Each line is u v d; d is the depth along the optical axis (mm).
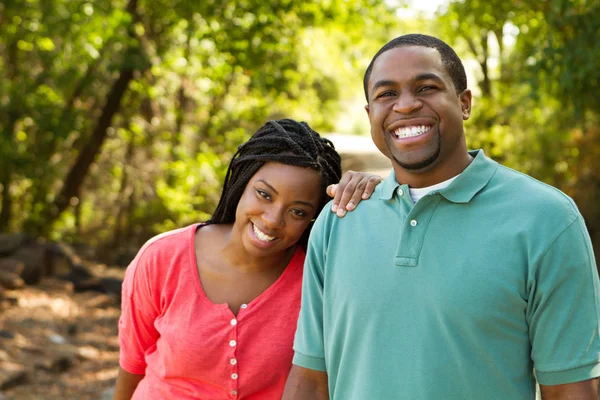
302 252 2436
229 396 2314
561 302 1827
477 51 17891
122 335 2508
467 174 1951
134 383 2594
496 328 1850
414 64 1986
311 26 13141
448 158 2002
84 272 9477
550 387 1855
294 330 2332
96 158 13320
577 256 1838
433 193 1943
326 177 2332
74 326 7348
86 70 12875
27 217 13000
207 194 14484
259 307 2322
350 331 2020
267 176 2277
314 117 17297
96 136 12844
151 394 2389
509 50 16391
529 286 1846
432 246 1926
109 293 9117
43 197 12867
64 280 9219
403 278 1938
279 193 2264
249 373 2297
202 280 2365
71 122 11688
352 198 2143
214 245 2402
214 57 13516
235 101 15984
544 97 12453
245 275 2359
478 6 10898
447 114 1974
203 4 12008
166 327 2340
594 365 1834
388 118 2023
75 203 13672
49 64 11336
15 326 6922
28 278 8695
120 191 15078
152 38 13484
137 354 2514
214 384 2314
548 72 8703
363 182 2178
